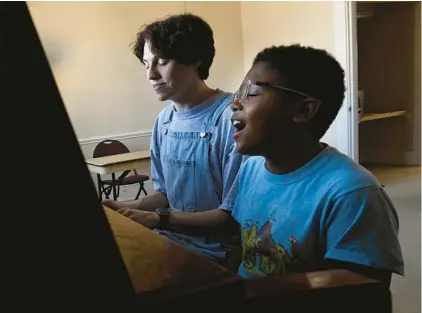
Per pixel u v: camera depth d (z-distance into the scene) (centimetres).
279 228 74
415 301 225
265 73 72
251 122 73
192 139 116
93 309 32
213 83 556
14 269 30
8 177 29
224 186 110
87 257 31
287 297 40
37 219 30
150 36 112
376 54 584
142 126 514
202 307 36
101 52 482
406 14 552
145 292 35
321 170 72
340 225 66
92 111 482
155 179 133
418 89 553
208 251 102
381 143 591
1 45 29
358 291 42
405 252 287
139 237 50
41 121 30
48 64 30
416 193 430
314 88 71
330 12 455
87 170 31
